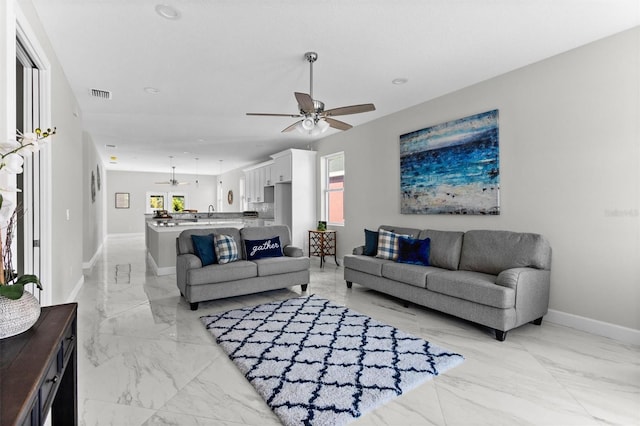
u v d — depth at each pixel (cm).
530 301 294
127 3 231
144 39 280
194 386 210
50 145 273
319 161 670
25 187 262
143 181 1248
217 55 310
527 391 205
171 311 356
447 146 414
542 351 260
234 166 1094
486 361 244
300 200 664
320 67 338
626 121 274
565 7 240
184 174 1318
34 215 265
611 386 210
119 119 521
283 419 176
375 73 354
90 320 327
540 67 328
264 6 236
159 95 415
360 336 288
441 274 332
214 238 412
